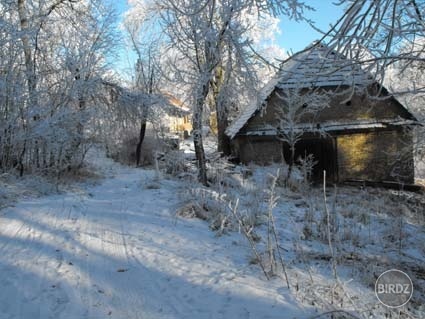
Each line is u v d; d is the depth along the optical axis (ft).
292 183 52.42
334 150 69.72
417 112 55.31
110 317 13.92
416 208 45.01
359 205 42.42
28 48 48.29
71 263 19.33
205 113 68.54
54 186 42.04
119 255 20.71
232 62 45.91
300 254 21.24
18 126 44.09
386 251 25.49
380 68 15.79
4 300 15.16
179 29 49.98
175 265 19.25
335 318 13.64
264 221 29.09
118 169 72.90
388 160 69.10
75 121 51.24
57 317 13.85
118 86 71.15
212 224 26.58
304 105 67.10
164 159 65.41
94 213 31.19
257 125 67.26
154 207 33.06
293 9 14.78
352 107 69.10
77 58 54.13
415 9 14.19
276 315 13.85
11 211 30.60
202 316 14.01
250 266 18.99
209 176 49.11
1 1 47.24
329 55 15.46
